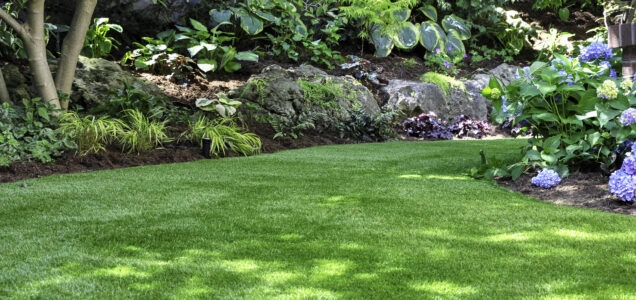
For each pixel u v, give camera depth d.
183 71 8.02
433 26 10.47
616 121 3.81
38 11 5.60
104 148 5.18
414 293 1.96
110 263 2.26
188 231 2.72
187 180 4.08
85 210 3.14
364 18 9.99
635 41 4.35
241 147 5.78
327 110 7.68
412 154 5.68
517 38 11.06
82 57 7.18
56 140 5.04
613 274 2.14
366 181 4.07
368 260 2.30
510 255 2.37
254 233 2.69
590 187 3.71
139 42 8.79
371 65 9.43
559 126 4.14
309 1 10.20
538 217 3.02
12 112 5.23
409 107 8.58
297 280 2.08
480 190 3.78
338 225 2.83
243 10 8.79
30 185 3.88
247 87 7.45
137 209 3.17
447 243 2.54
